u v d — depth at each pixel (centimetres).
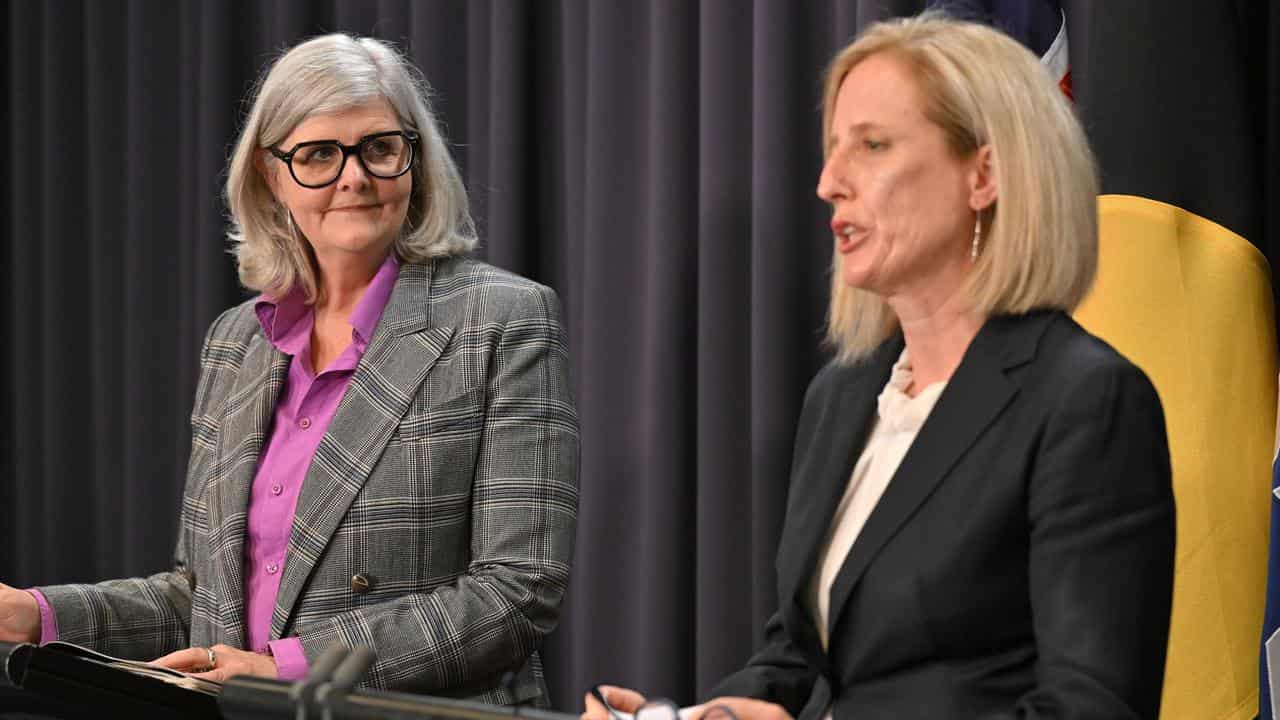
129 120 544
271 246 321
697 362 424
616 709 199
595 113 435
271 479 309
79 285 569
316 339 324
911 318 210
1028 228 194
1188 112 319
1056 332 196
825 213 404
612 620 433
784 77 398
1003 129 195
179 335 539
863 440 220
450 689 292
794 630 213
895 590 194
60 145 566
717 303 408
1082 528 182
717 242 409
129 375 543
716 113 409
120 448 555
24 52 576
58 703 235
